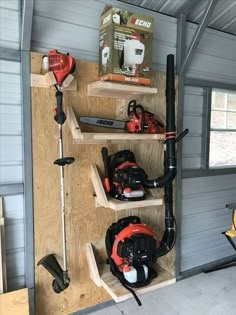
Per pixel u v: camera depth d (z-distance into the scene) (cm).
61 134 190
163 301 241
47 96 198
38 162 198
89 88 208
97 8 218
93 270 213
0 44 183
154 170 252
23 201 199
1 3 181
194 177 291
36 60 192
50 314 208
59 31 204
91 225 223
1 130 189
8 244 196
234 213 286
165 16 252
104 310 227
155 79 244
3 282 188
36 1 192
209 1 223
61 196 202
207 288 264
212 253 314
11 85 189
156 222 255
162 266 263
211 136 311
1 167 191
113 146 230
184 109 279
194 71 282
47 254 205
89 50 217
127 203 200
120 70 191
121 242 202
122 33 189
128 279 200
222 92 314
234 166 328
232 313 225
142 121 216
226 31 301
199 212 300
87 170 219
